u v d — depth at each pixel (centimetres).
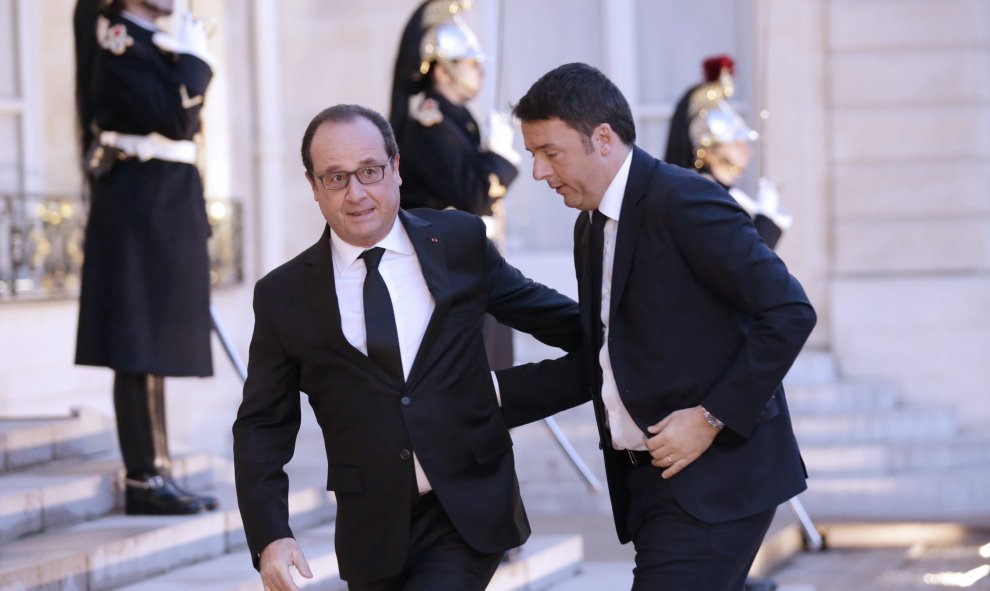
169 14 596
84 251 597
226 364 1002
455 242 387
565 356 414
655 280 370
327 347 374
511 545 383
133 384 600
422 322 379
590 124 370
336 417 378
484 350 390
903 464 962
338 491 381
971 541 874
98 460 679
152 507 604
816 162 1088
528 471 970
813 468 959
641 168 375
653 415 372
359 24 1076
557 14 1123
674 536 368
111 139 589
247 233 1042
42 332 862
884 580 774
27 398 847
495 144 611
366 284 375
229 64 1031
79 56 598
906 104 1080
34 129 949
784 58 1086
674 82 1130
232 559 595
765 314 360
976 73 1076
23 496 560
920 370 1055
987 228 1072
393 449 372
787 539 842
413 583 370
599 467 959
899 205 1078
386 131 374
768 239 736
